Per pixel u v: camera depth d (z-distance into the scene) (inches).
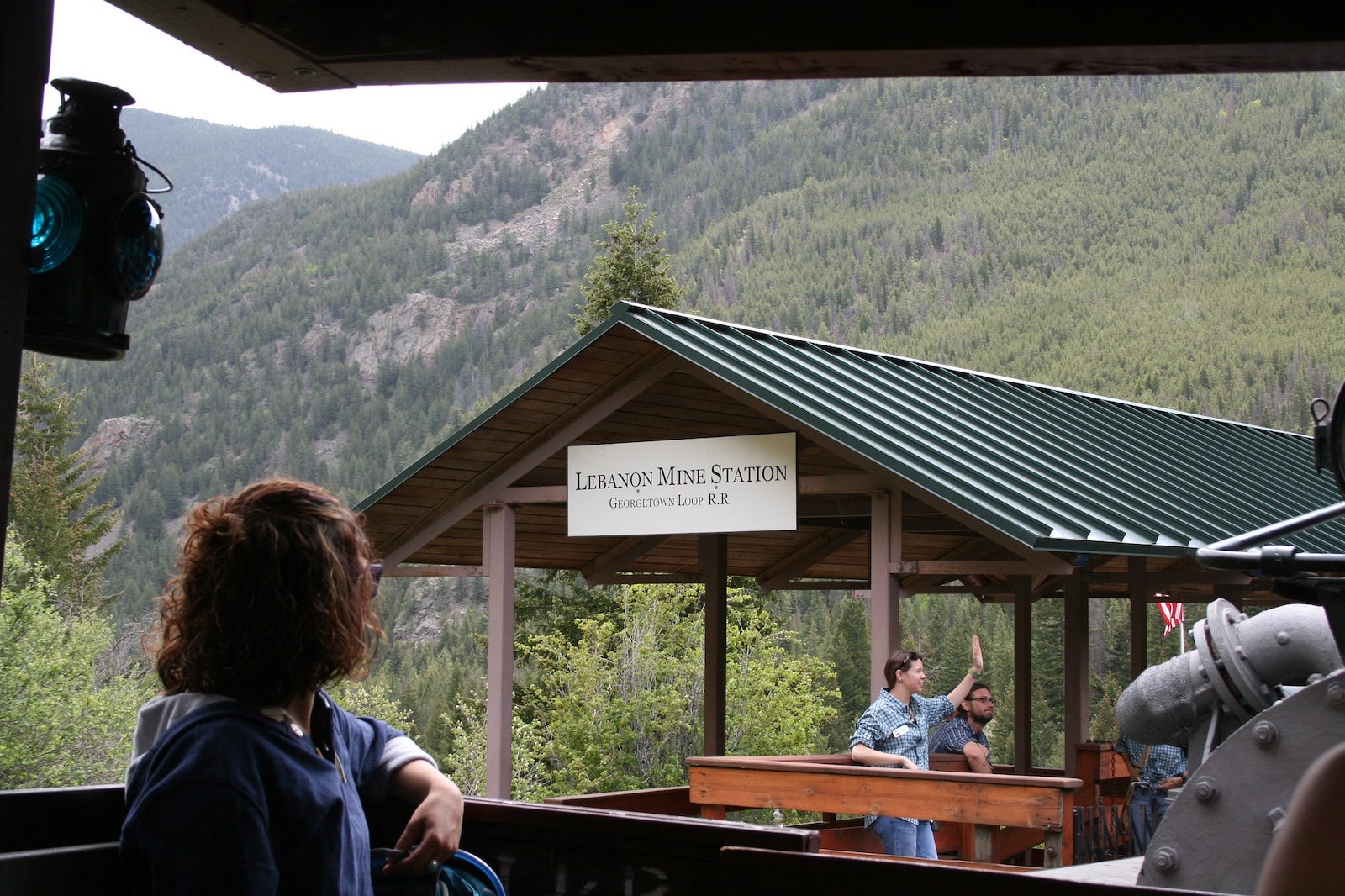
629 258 1539.1
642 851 108.9
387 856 105.6
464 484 476.4
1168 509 444.5
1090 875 183.3
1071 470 444.8
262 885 88.2
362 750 111.7
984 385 527.2
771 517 406.0
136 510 6904.5
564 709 1056.2
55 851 101.3
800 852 99.7
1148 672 178.9
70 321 111.4
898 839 329.7
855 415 409.4
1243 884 144.2
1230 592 610.9
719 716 541.6
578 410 450.6
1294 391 6146.7
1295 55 113.5
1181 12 112.9
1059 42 114.9
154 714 96.3
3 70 100.0
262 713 95.2
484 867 107.7
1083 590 582.6
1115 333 7278.5
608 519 439.8
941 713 370.6
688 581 578.9
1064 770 559.8
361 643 99.9
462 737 1221.1
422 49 125.4
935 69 121.4
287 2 125.7
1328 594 137.8
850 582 666.2
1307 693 144.0
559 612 1256.2
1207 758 149.8
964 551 579.8
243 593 94.3
